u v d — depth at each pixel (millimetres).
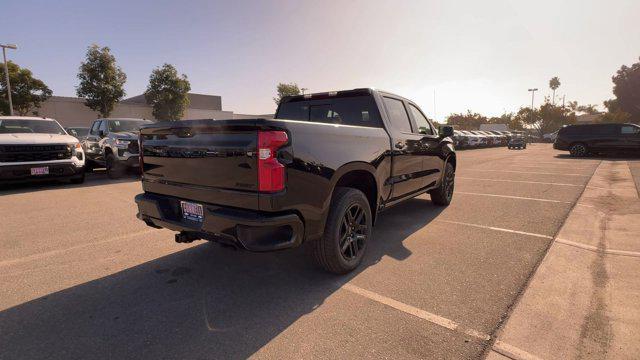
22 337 2326
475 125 71875
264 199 2432
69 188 8492
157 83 41375
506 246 3961
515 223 4926
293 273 3332
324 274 3299
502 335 2279
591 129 16797
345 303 2744
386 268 3406
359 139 3328
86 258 3766
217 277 3264
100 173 12016
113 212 5883
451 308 2637
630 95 55094
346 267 3229
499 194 7211
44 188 8523
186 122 2840
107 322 2508
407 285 3033
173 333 2365
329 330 2379
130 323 2494
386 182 3881
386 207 4102
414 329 2371
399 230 4660
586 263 3408
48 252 3955
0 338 2314
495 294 2836
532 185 8297
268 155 2418
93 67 34625
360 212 3410
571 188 7734
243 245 2469
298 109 4648
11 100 29703
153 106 42375
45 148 8258
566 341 2193
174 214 3162
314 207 2756
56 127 9672
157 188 3273
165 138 3100
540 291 2855
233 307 2707
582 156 17453
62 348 2207
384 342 2232
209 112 52062
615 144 16078
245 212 2525
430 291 2914
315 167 2742
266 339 2285
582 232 4414
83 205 6457
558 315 2490
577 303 2645
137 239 4406
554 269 3285
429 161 5152
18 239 4410
